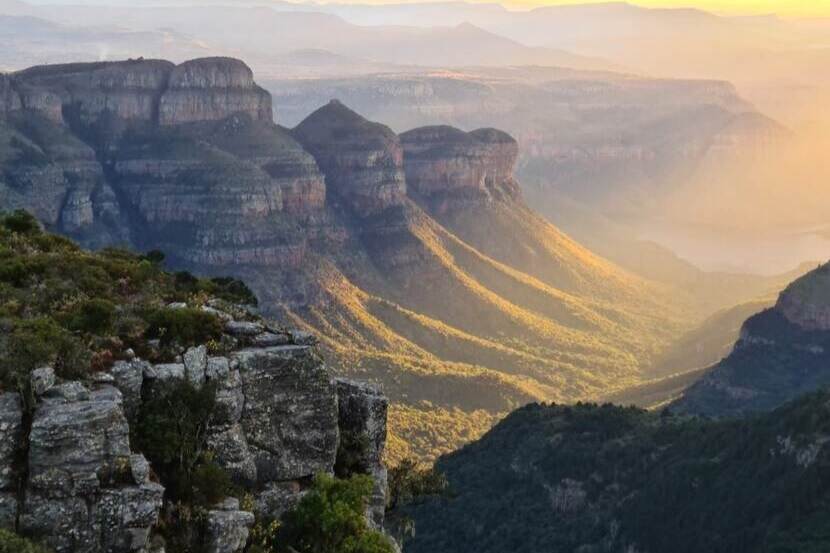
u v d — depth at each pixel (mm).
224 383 50562
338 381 59875
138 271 62969
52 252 67562
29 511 43094
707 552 118500
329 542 51531
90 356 48469
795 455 123188
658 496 130625
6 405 44594
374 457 58656
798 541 109500
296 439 52719
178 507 47375
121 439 44875
